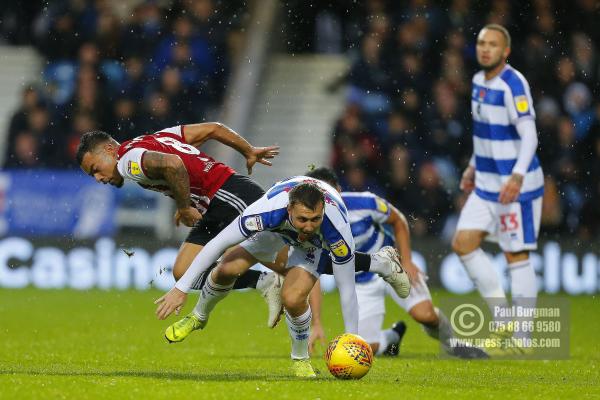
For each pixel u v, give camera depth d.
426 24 43.44
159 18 45.53
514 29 44.41
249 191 19.55
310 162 47.53
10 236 40.97
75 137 43.22
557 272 39.75
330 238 16.67
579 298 38.34
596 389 17.06
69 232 40.81
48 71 45.16
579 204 42.03
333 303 36.09
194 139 19.70
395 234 22.77
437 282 39.62
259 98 49.06
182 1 46.00
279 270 19.42
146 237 40.59
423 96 42.16
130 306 34.50
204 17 46.25
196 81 44.69
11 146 43.38
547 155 42.03
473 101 24.09
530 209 23.86
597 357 23.08
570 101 43.16
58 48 45.56
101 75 44.12
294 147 47.97
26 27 51.41
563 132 42.22
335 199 16.97
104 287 40.53
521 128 23.23
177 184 17.50
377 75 42.53
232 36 47.41
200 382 16.56
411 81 42.31
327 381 17.00
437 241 39.75
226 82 46.38
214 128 19.84
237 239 16.80
